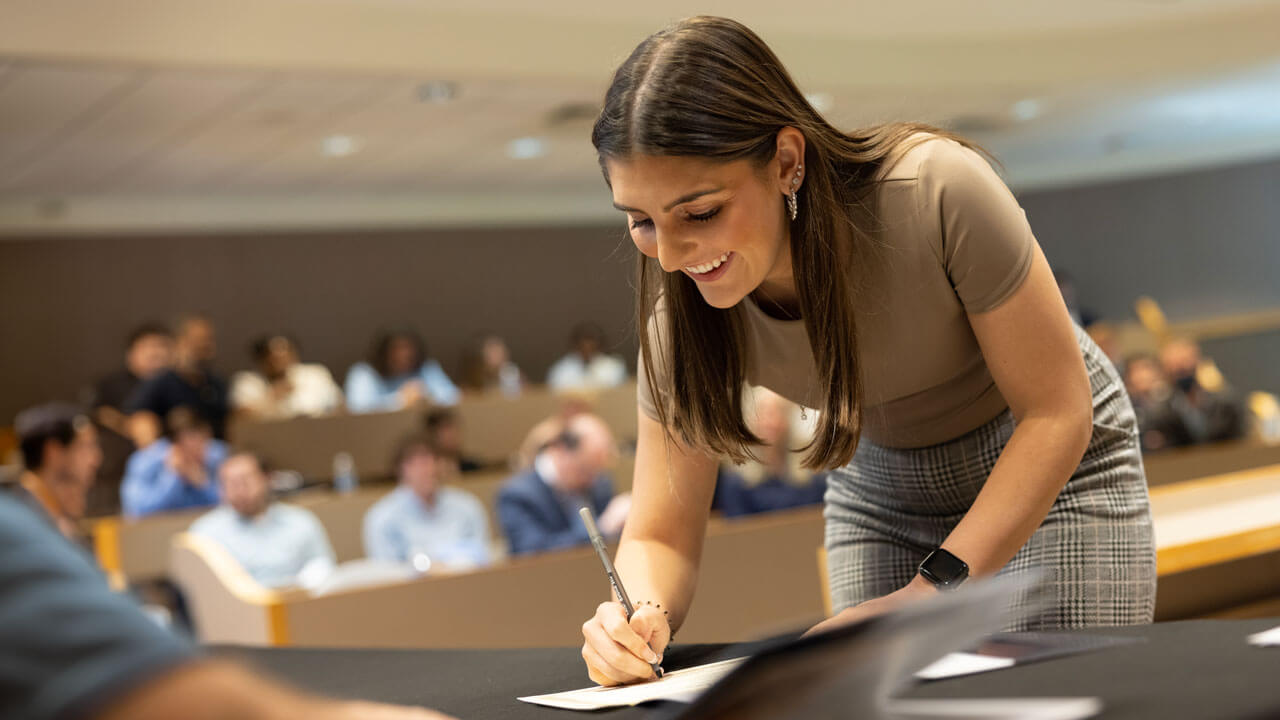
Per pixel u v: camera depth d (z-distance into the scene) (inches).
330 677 50.2
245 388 326.3
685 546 55.8
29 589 20.6
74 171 347.6
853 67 318.3
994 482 48.4
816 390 54.7
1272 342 423.8
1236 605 90.6
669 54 45.6
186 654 21.0
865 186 49.9
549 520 185.2
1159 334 412.5
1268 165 526.3
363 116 309.4
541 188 470.6
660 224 46.3
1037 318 48.8
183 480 235.3
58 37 224.8
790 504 182.1
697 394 53.7
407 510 199.0
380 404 339.3
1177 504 95.6
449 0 260.5
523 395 313.6
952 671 35.9
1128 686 31.4
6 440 343.6
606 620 45.0
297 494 230.4
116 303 402.3
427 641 133.3
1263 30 345.4
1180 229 534.0
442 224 465.4
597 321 492.7
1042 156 520.4
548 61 278.2
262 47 245.8
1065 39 345.4
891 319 51.4
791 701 26.6
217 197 418.3
